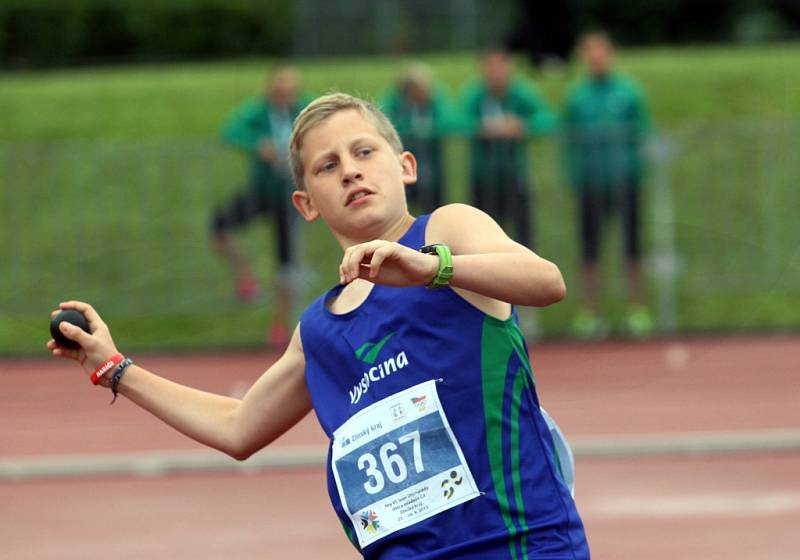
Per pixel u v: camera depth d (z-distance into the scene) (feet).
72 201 124.47
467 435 31.45
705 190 123.95
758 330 121.19
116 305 122.21
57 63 197.77
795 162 124.57
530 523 31.35
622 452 79.10
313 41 196.13
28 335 122.01
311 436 85.66
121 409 99.40
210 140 124.67
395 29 196.13
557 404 96.78
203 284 121.70
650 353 115.03
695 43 217.36
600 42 116.06
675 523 65.31
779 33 218.79
